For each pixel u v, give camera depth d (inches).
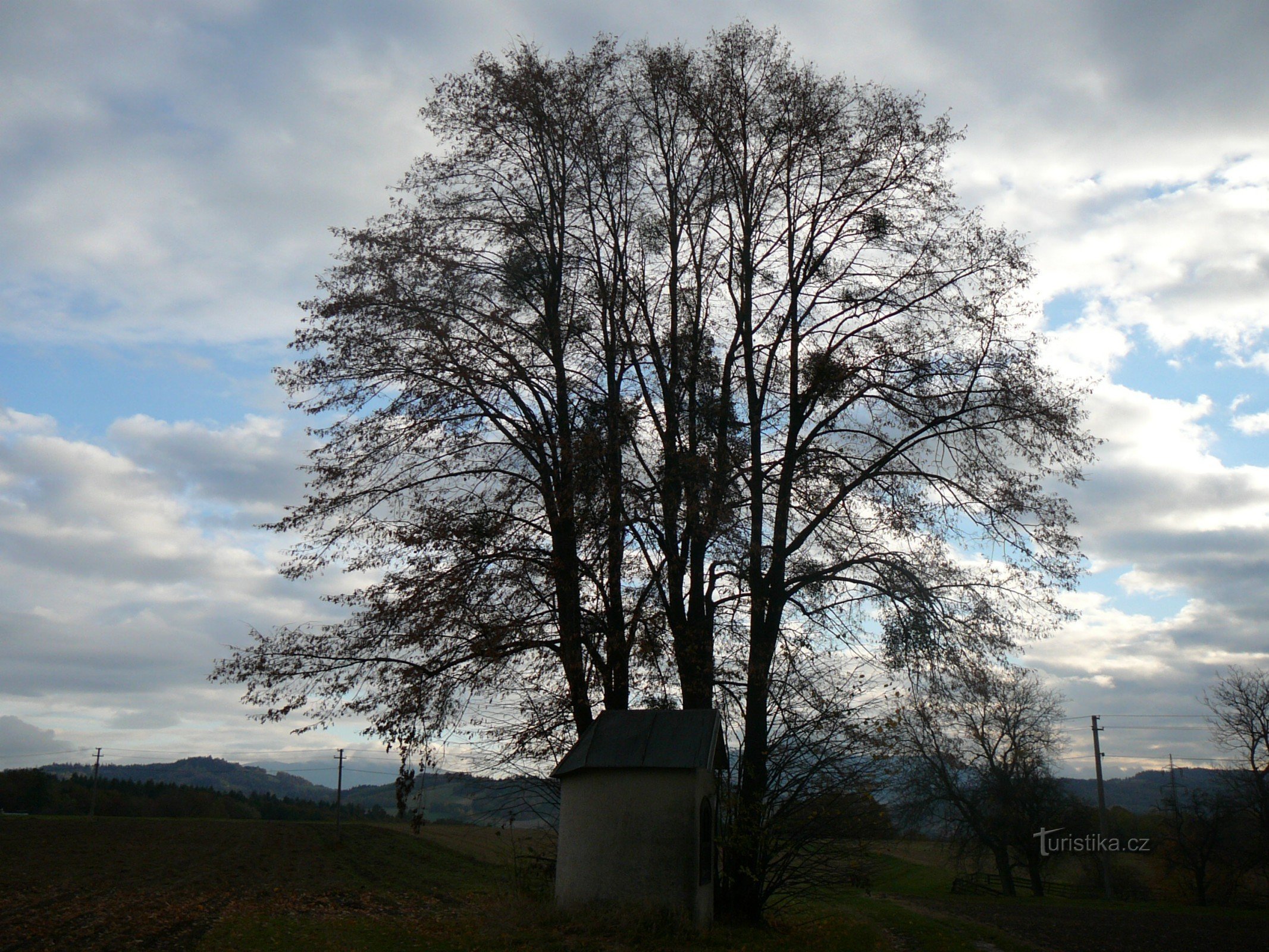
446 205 856.9
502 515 780.0
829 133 829.8
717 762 770.2
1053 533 750.5
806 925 812.0
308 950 653.9
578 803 689.0
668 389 845.2
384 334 807.1
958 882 2343.8
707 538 741.9
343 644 751.7
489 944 607.2
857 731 711.7
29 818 2459.4
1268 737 2111.2
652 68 863.7
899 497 777.6
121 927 930.7
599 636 799.7
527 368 841.5
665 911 641.0
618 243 890.1
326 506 782.5
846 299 824.3
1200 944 1109.7
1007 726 2102.6
